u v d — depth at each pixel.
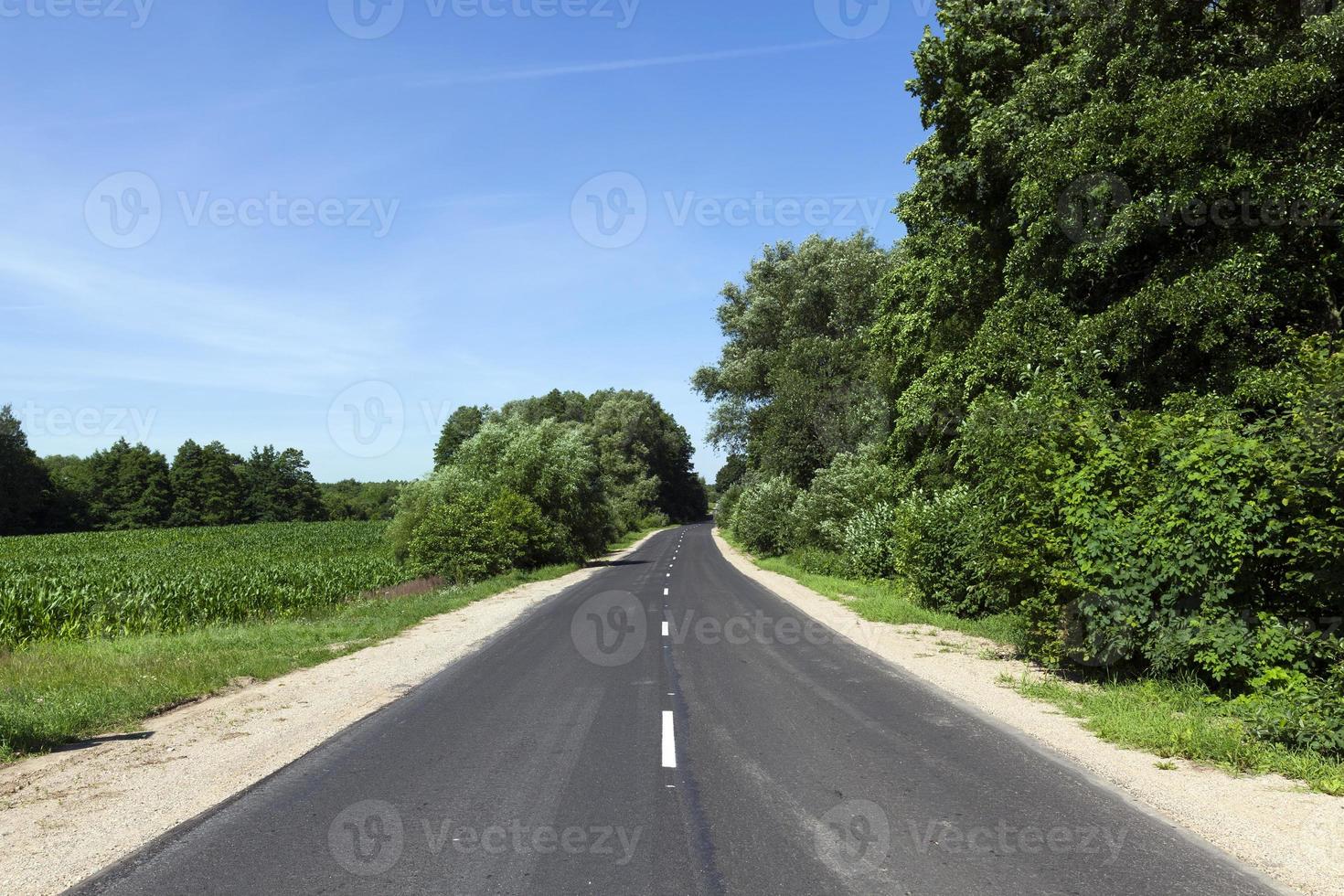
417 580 28.36
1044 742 7.18
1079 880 4.30
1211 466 8.44
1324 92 11.34
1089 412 10.80
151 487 101.38
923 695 9.30
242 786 6.28
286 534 73.94
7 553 55.16
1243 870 4.41
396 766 6.70
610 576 31.34
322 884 4.43
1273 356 11.88
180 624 19.08
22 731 7.84
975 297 19.91
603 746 7.25
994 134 16.12
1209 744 6.69
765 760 6.75
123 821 5.55
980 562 12.61
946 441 21.94
